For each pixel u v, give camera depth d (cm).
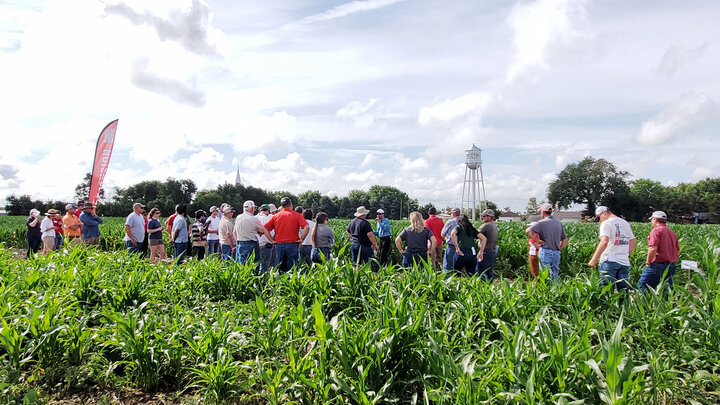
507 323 492
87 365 464
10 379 436
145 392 453
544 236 927
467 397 338
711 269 580
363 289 628
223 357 439
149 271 747
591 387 342
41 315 485
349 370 401
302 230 1058
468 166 8519
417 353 428
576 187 9150
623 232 779
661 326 489
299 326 509
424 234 1040
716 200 10156
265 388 442
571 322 477
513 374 354
